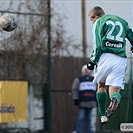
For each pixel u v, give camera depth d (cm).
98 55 2464
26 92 4762
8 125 4862
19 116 4719
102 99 2553
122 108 5297
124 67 2480
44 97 4950
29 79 4900
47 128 4931
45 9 4922
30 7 4878
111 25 2453
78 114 5025
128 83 5369
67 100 5347
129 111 5334
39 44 4912
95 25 2475
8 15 2677
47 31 4928
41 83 4941
